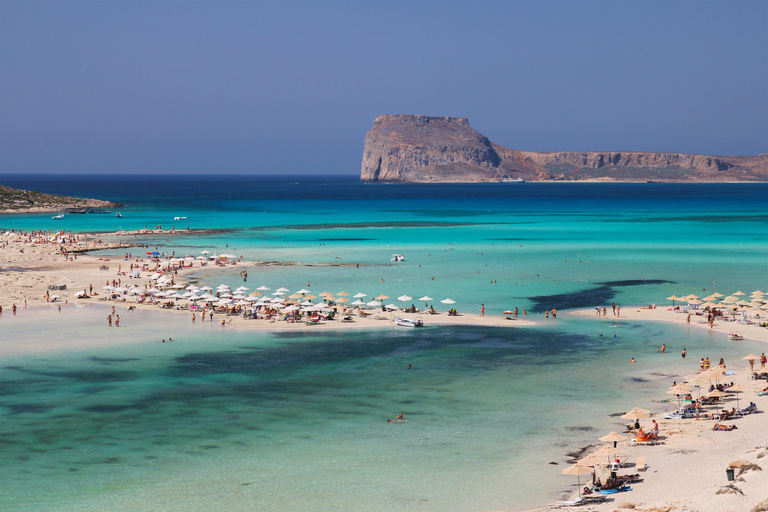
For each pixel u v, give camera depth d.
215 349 57.06
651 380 48.75
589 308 74.44
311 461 35.28
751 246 126.12
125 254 116.25
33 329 63.00
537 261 108.94
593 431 39.12
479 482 32.81
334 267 103.25
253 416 41.59
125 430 39.28
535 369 51.66
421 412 42.41
